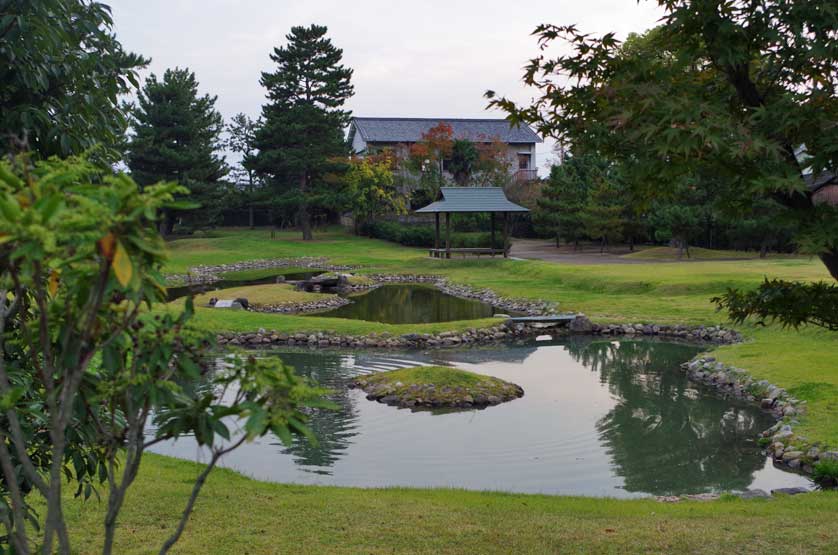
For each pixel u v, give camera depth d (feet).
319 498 29.63
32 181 8.23
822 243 15.53
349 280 145.59
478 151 231.91
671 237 171.73
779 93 18.39
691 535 24.12
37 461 15.33
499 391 57.47
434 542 23.40
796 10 16.34
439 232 192.85
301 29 200.95
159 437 9.78
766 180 14.97
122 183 7.62
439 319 101.35
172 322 9.68
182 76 191.01
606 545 23.06
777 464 41.29
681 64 18.21
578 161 213.66
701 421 50.39
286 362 70.90
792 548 22.38
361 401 55.93
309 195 209.77
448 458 42.37
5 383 9.58
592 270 134.92
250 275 159.74
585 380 63.62
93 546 22.31
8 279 9.69
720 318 89.35
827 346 68.80
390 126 258.78
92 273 8.47
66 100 15.61
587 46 18.58
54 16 15.24
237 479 33.76
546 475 39.50
